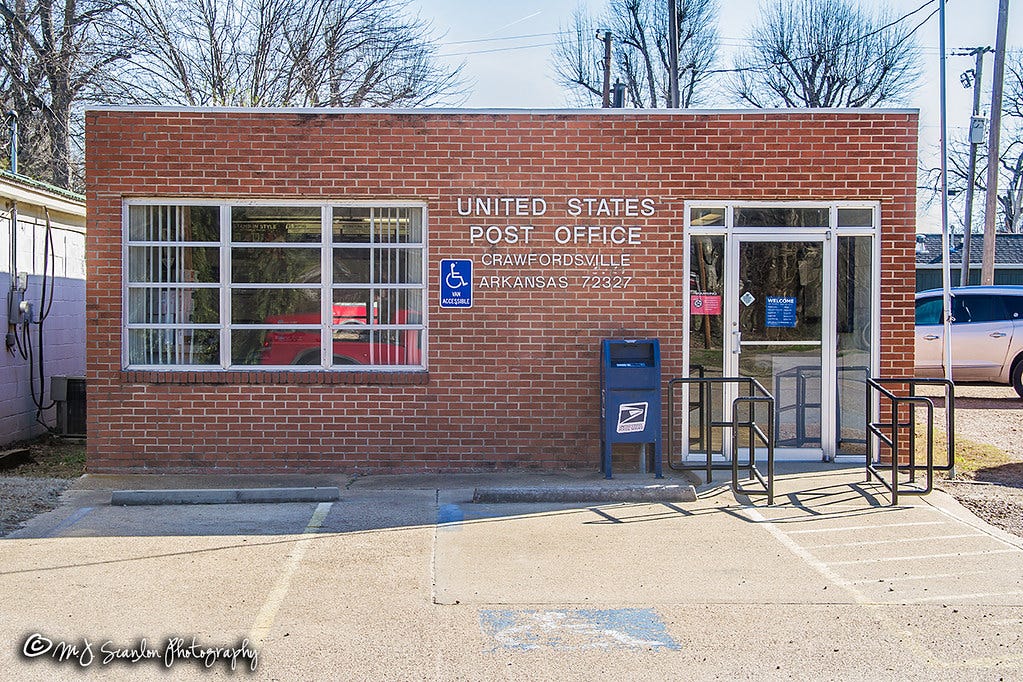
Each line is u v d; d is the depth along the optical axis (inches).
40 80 956.6
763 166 411.2
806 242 417.4
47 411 537.3
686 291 414.9
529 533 321.7
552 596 261.3
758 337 419.5
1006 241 1619.1
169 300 416.8
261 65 1190.9
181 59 1109.7
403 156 411.5
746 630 237.6
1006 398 681.6
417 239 419.2
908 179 410.9
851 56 1728.6
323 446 414.3
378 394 414.3
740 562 290.4
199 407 412.5
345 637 233.0
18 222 502.3
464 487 388.8
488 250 413.4
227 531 325.7
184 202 413.4
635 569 283.7
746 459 418.3
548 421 415.2
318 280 418.6
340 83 1232.2
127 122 408.5
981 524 331.6
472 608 252.4
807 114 410.6
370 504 362.9
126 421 411.8
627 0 1779.0
